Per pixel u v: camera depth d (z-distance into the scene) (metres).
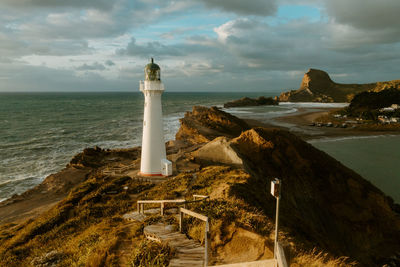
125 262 8.05
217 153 29.86
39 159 52.88
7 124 97.19
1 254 13.59
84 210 18.98
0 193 36.47
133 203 19.72
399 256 20.42
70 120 110.69
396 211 27.27
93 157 47.12
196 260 7.48
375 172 42.28
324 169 29.56
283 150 30.95
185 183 22.06
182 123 72.12
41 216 21.16
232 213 9.73
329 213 25.17
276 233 5.34
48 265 10.12
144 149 27.34
